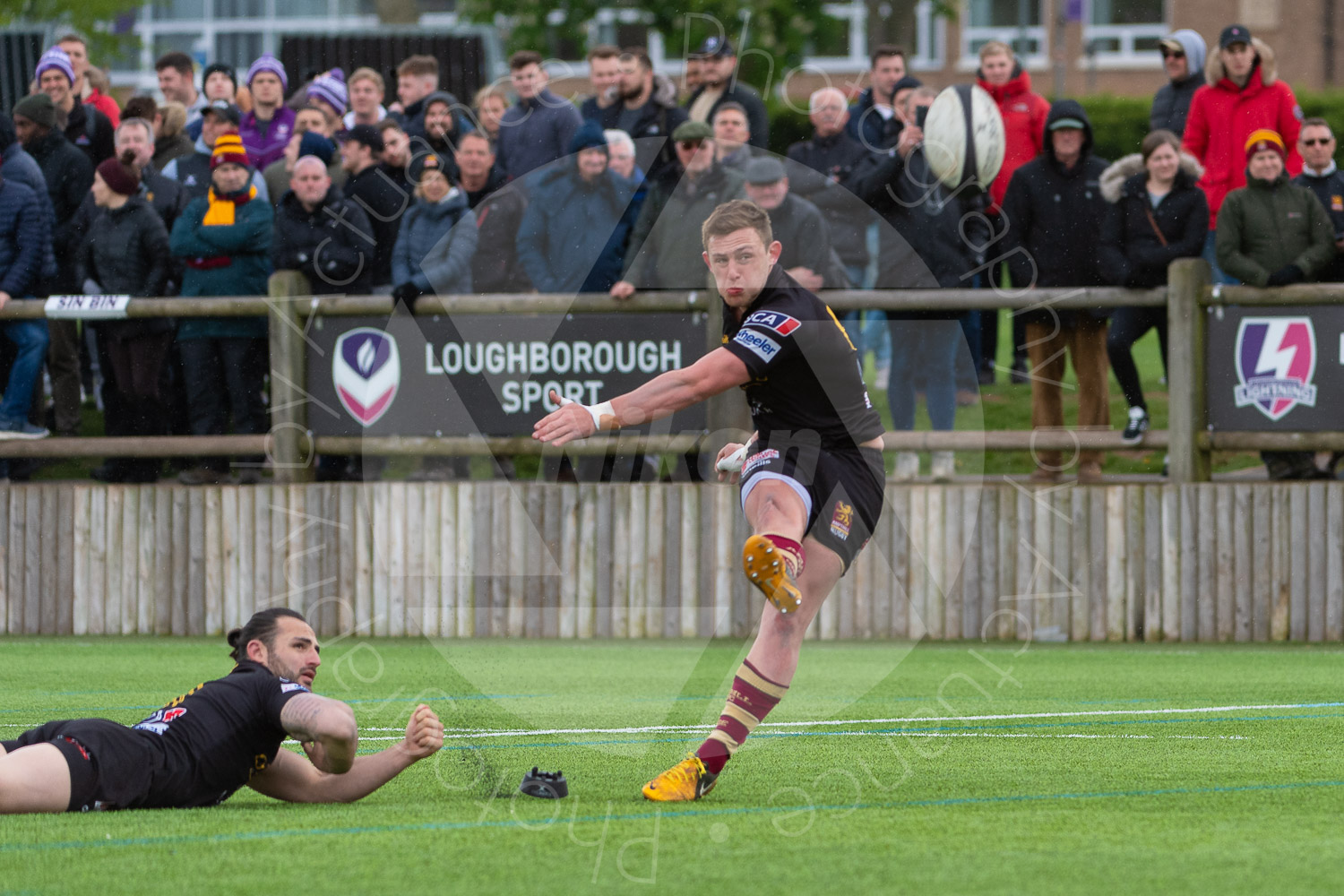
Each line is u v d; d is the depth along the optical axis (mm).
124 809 11203
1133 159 27375
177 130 31969
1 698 19922
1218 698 20078
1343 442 26406
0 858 9391
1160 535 27469
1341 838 10102
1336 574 26875
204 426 29625
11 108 41250
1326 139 27062
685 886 8562
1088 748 15391
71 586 29812
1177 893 8352
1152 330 33938
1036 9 81625
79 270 30172
